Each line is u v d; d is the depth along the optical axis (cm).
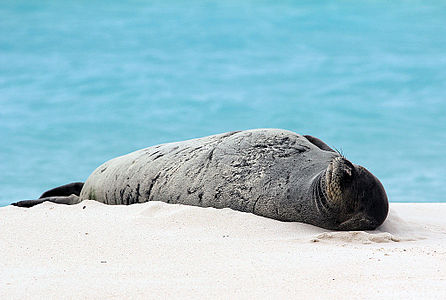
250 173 2742
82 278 1535
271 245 2022
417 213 3391
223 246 1986
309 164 2655
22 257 1808
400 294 1358
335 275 1553
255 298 1349
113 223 2348
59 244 1973
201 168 2909
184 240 2081
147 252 1884
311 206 2467
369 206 2408
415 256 1808
